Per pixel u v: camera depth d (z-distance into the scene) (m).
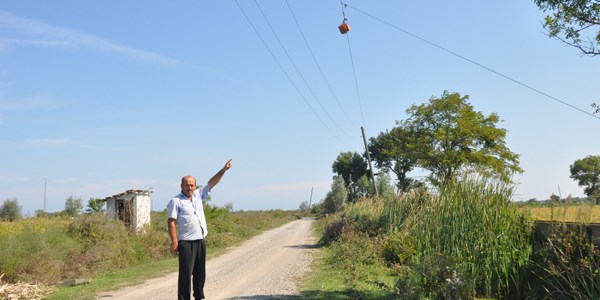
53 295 10.73
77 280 12.46
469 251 11.35
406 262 13.87
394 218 17.78
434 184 14.78
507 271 10.88
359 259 14.78
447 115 43.97
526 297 10.47
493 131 42.47
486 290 10.86
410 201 17.89
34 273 12.99
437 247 12.25
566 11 10.40
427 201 14.87
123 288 11.75
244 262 16.86
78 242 17.00
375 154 69.88
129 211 23.27
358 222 20.86
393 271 13.16
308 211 87.12
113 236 18.09
